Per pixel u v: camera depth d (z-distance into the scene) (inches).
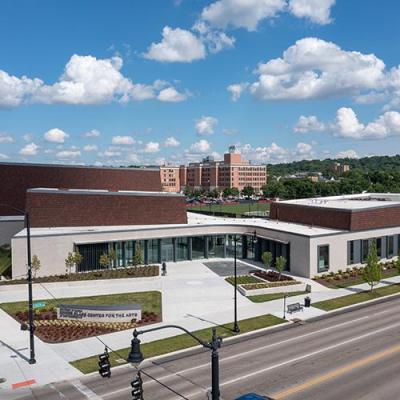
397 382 974.4
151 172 3275.1
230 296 1768.0
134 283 1988.2
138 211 2541.8
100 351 1203.9
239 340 1279.5
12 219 2699.3
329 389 946.7
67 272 2091.5
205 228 2504.9
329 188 7121.1
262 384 978.7
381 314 1512.1
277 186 7623.0
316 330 1353.3
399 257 2027.6
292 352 1170.0
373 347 1193.4
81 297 1766.7
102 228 2380.7
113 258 2156.7
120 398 926.4
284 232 2210.9
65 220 2406.5
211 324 1423.5
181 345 1234.6
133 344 654.5
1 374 1067.9
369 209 2282.2
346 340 1254.9
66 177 3021.7
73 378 1036.5
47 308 1594.5
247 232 2516.0
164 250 2427.4
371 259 1828.2
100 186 3100.4
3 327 1414.9
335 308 1594.5
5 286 1865.2
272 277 2027.6
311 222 2501.2
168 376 1034.1
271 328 1382.9
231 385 977.5
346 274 2076.8
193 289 1879.9
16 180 2913.4
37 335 1337.4
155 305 1644.9
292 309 1535.4
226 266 2336.4
